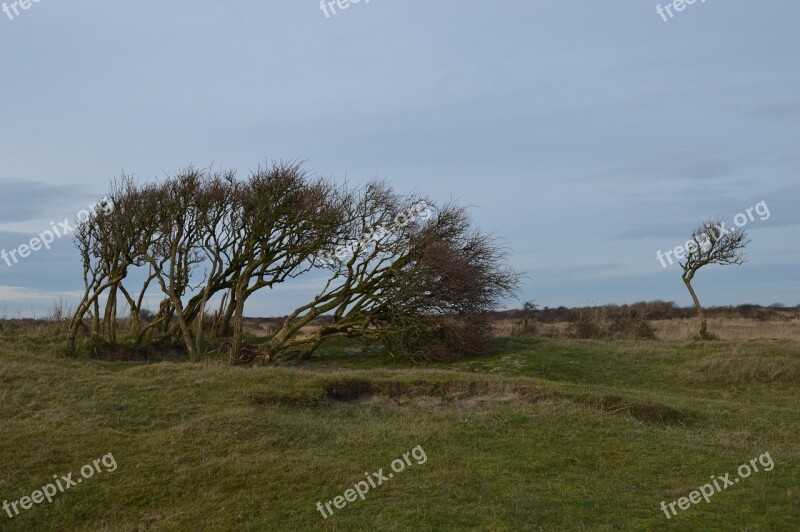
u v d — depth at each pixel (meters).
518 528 8.84
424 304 24.02
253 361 23.84
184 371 16.69
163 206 23.45
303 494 9.98
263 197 23.62
